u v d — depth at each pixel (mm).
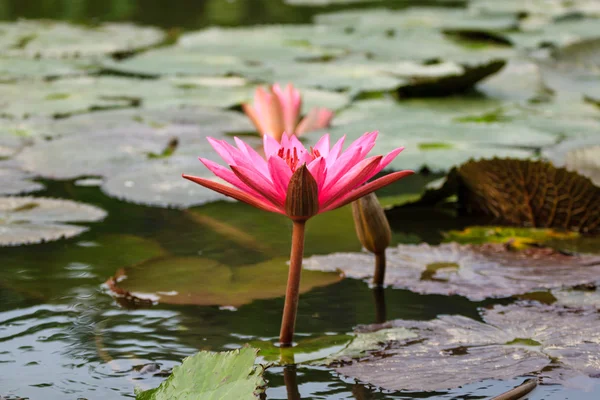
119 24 8609
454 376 1937
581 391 1854
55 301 2457
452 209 3680
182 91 5734
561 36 8383
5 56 6809
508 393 1825
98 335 2211
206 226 3289
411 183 4070
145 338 2199
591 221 3264
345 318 2355
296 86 5941
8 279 2631
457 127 4727
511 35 8469
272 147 2080
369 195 2543
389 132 4617
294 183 1849
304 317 2367
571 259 2855
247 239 3129
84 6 10406
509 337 2186
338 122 4922
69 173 3904
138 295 2518
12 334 2205
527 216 3395
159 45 7797
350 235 3225
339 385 1921
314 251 3004
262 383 1713
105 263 2807
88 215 3307
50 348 2121
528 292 2543
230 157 2021
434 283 2641
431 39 8281
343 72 6469
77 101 5336
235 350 1820
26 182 3783
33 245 2998
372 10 10578
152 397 1760
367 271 2775
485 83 6215
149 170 3971
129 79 6203
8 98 5355
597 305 2418
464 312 2393
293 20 9875
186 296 2525
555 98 5723
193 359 1828
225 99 5488
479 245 3016
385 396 1861
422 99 5652
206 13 10289
